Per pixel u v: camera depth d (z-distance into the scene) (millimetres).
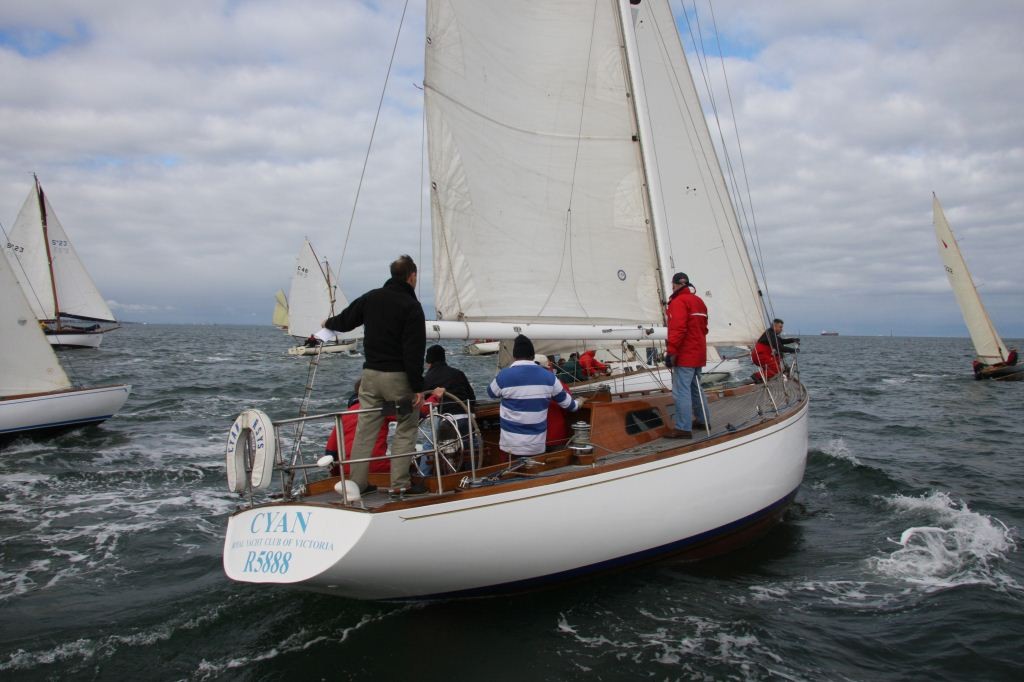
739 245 8242
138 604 5078
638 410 5918
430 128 5984
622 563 5047
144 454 11109
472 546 4301
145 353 44375
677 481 5160
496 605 4824
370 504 4324
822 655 4227
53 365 12867
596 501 4707
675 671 4016
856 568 5648
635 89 6492
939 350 72375
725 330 8156
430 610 4754
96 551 6379
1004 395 20453
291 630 4547
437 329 5672
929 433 12969
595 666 4066
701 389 5867
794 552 6027
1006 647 4305
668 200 7918
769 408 7051
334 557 3939
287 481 4867
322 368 34906
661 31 7840
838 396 20125
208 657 4242
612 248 6578
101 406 13211
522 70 6305
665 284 6668
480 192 6211
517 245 6363
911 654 4250
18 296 12422
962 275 25875
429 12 5867
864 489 8328
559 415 5703
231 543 4250
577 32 6391
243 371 31016
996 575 5473
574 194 6469
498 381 5098
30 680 4004
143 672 4082
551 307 6461
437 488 4586
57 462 10461
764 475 5973
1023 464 9977
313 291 46656
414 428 4578
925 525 6816
